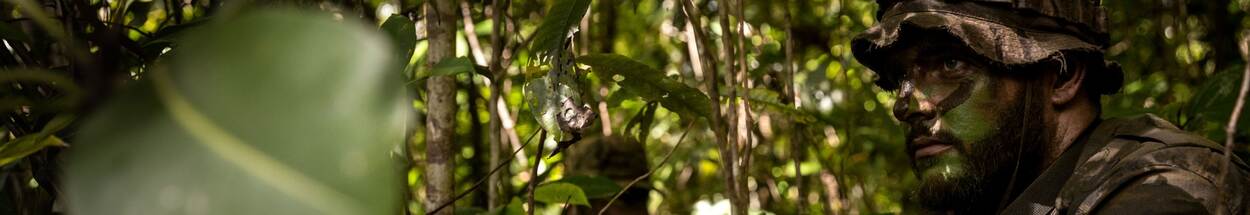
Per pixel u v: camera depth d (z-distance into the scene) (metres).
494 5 1.79
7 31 1.07
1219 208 1.04
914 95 1.53
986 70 1.49
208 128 0.40
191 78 0.42
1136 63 3.68
